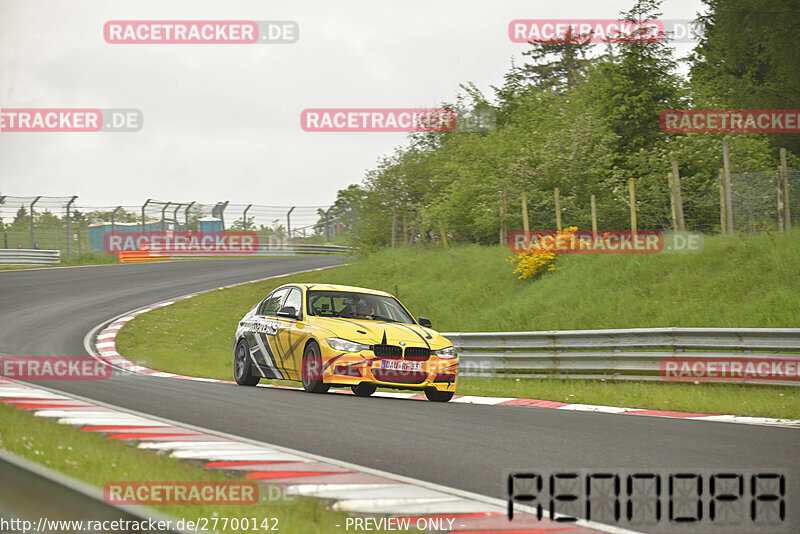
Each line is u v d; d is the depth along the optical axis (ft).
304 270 278.46
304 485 40.32
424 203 265.75
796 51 209.77
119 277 257.96
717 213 186.91
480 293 174.81
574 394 88.53
